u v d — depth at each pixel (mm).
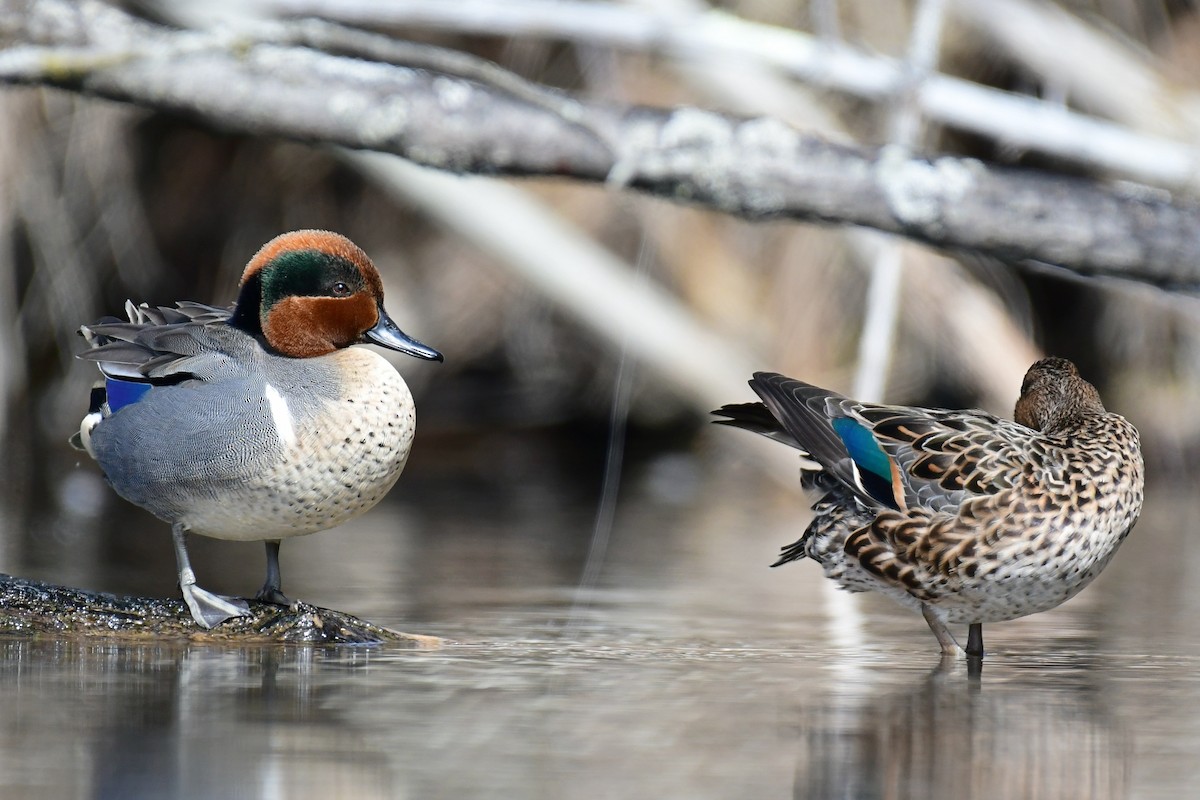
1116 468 8266
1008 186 10383
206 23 12578
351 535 13461
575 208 17219
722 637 8609
